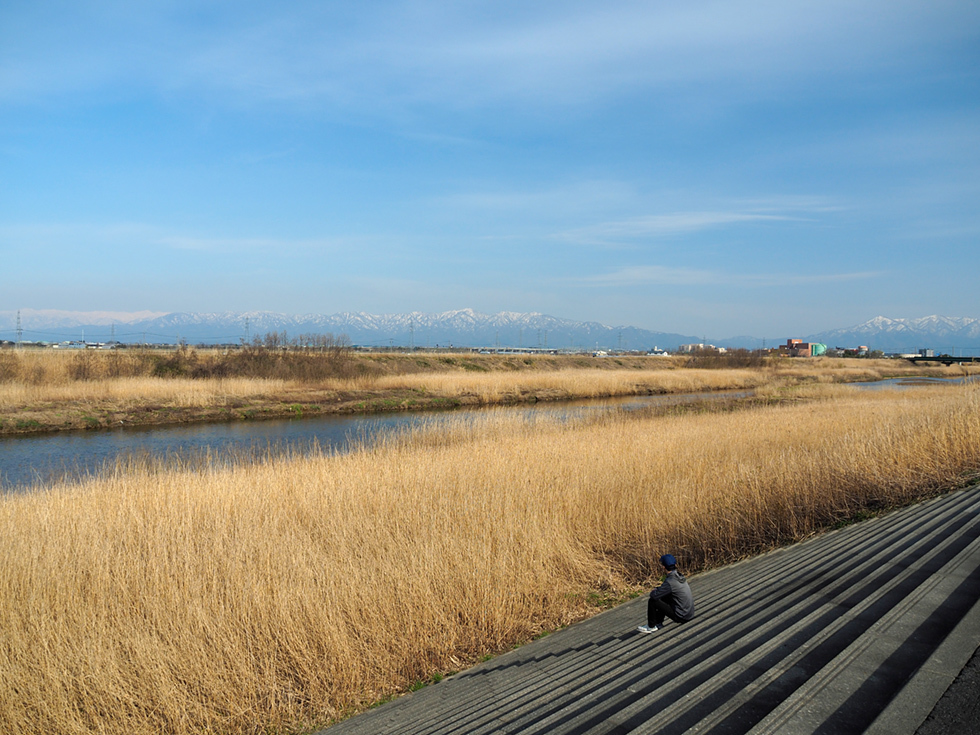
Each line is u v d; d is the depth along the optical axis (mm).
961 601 4891
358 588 7270
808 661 4258
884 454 12781
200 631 6266
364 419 29672
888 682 3727
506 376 45000
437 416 30219
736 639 5152
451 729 4645
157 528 8961
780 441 16297
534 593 8062
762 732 3350
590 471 12781
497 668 6203
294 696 5863
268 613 6676
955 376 74250
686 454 14328
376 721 5285
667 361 87562
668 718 3783
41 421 25297
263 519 9867
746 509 10969
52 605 6656
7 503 10164
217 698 5582
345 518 9859
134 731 5184
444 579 7688
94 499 10328
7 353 33750
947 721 3168
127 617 6434
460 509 10289
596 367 75625
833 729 3279
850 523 10148
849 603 5414
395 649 6574
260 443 22453
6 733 5078
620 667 5285
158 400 30328
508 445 15961
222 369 39688
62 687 5426
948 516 8398
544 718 4363
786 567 7789
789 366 77812
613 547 10164
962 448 13297
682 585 6270
